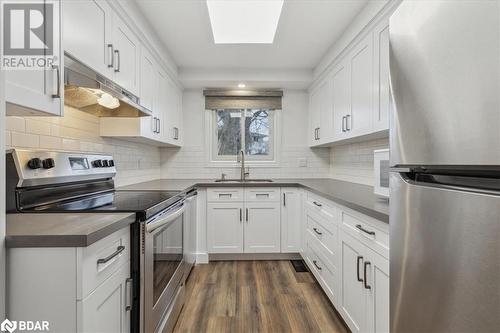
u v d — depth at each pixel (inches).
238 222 121.1
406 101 33.8
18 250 32.2
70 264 32.3
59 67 42.7
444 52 27.7
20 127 54.6
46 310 32.1
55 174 56.2
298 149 145.0
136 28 80.4
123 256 45.0
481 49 23.7
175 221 74.7
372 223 54.4
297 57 116.8
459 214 26.0
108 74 65.0
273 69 129.4
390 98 37.5
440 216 28.4
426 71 30.3
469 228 24.9
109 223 38.8
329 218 81.1
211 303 85.0
